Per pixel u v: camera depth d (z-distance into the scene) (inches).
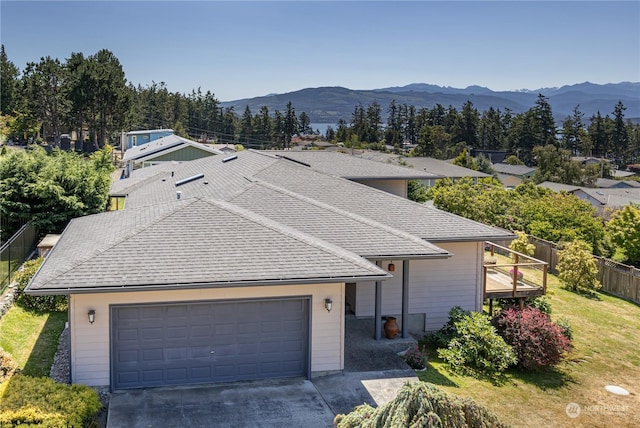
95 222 664.4
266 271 461.7
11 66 3262.8
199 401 440.1
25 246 797.9
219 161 1096.8
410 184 1776.6
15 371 441.7
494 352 569.6
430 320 661.3
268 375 489.1
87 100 2785.4
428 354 602.5
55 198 900.6
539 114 4722.0
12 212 879.1
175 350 467.5
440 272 660.1
